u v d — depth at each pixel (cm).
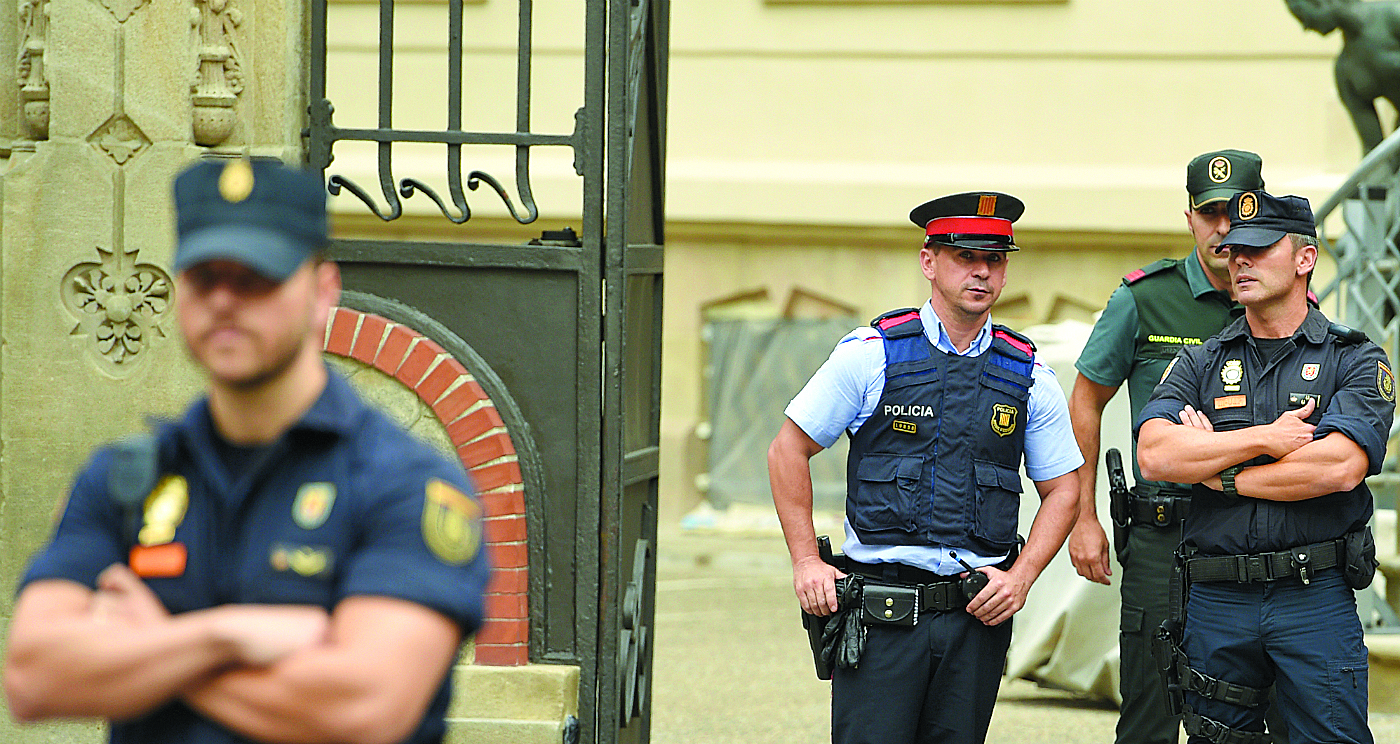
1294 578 1400
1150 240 4481
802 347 4666
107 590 684
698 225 4678
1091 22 4528
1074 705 2328
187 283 679
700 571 4119
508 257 1481
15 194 1492
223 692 653
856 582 1398
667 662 2744
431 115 4694
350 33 4706
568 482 1484
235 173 676
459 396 1471
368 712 649
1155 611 1617
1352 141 4378
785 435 1448
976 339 1426
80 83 1487
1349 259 2427
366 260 1496
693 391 4731
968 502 1398
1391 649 2162
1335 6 2808
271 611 671
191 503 696
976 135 4591
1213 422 1454
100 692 652
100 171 1490
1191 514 1466
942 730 1406
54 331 1500
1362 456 1372
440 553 681
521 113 1495
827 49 4641
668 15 1716
